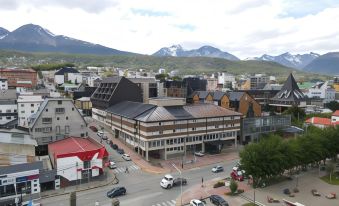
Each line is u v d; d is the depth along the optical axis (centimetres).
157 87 15575
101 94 12081
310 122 11656
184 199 5556
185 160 7944
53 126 7925
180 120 8119
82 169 6284
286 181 6706
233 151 8975
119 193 5672
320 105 17162
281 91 16762
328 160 8456
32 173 5625
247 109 11850
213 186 6200
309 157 6994
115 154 8156
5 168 5419
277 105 16438
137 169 7175
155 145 7850
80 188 5984
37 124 7725
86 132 8394
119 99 11125
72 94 15475
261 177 6100
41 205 5212
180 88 16250
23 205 5250
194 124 8431
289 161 6391
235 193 5875
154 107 8444
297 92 16400
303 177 6994
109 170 7031
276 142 6481
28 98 10319
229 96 12156
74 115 8188
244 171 6500
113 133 10069
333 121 11412
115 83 11381
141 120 7788
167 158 8062
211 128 8794
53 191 5825
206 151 8806
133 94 11444
